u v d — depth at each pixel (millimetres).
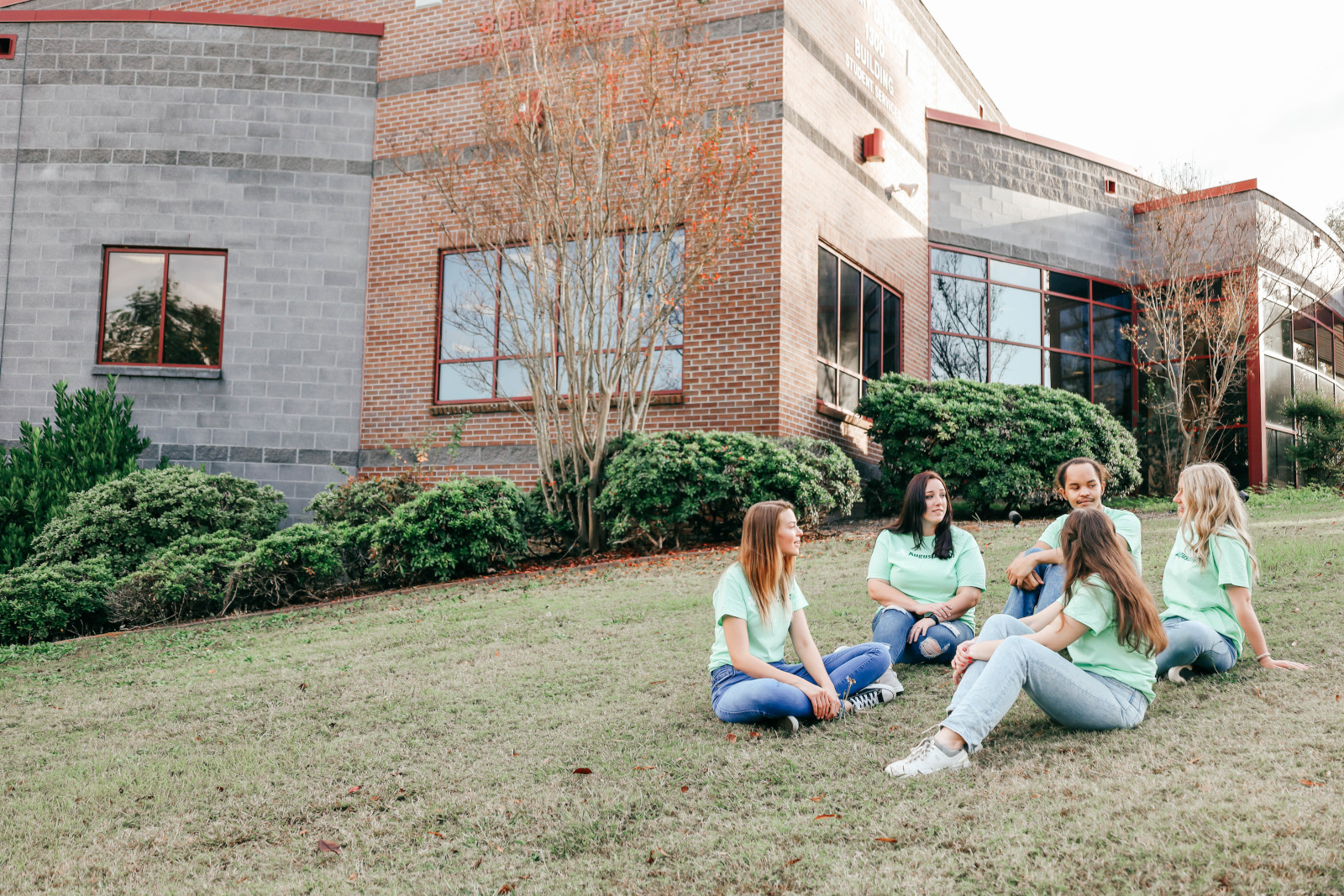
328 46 14562
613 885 3176
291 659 7207
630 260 11547
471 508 10641
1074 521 4168
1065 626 4070
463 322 13883
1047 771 3693
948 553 5473
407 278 14164
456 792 4227
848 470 11953
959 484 13023
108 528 10664
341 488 12000
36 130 14344
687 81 12719
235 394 14062
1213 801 3205
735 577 4750
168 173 14250
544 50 12070
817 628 6617
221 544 10273
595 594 8828
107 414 12688
